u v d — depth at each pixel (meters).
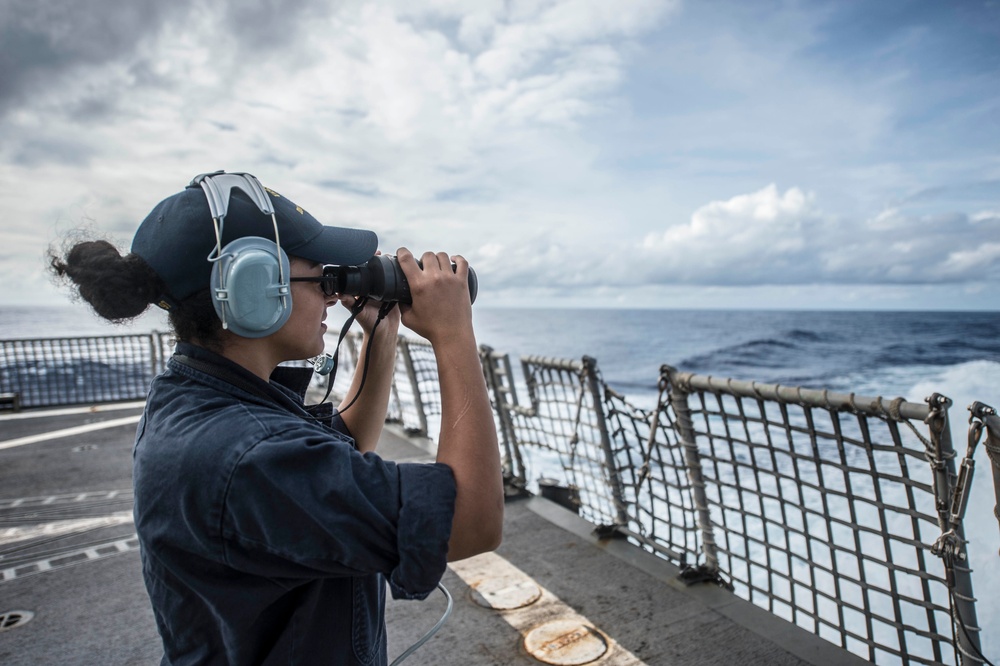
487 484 0.85
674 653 2.37
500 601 2.81
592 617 2.65
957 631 1.95
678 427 2.92
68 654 2.57
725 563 5.30
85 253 0.85
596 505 4.11
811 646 2.35
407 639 2.55
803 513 2.40
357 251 0.99
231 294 0.82
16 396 8.65
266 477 0.75
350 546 0.77
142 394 9.70
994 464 1.72
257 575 0.80
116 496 4.69
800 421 11.54
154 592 0.86
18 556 3.60
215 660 0.85
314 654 0.88
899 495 7.24
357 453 0.84
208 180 0.88
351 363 7.43
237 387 0.89
